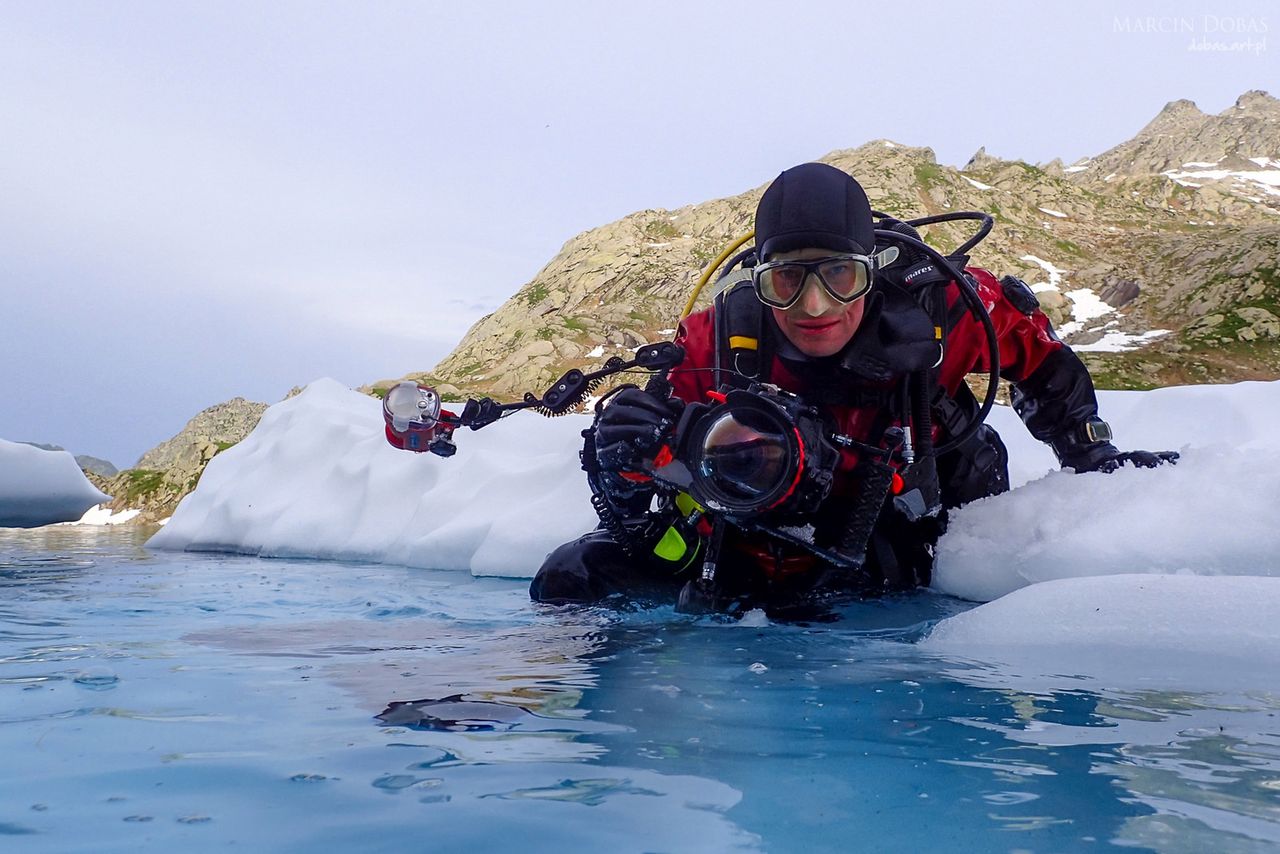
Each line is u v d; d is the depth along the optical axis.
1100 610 1.73
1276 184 74.44
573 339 51.34
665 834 0.82
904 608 2.29
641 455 2.01
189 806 0.90
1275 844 0.78
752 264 2.32
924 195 59.47
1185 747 1.10
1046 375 2.64
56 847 0.79
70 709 1.32
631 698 1.38
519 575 3.71
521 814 0.87
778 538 2.30
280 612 2.52
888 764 1.03
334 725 1.22
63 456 9.16
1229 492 2.18
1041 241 56.53
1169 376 37.94
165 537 5.98
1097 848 0.77
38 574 3.85
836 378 2.16
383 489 4.97
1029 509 2.46
